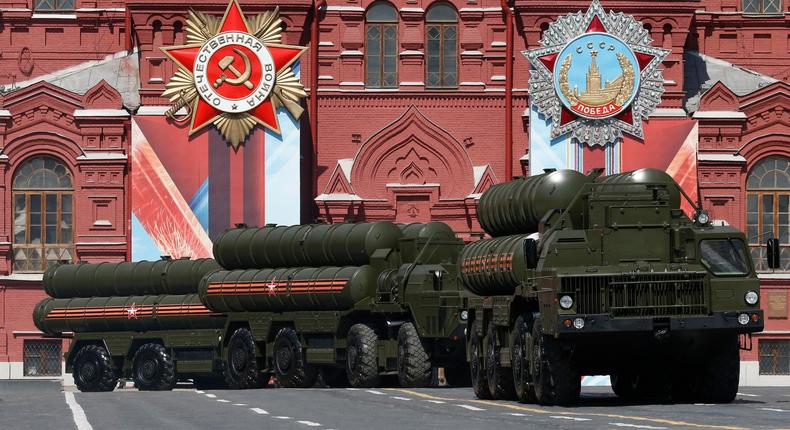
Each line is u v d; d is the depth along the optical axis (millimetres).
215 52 145625
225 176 144750
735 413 63906
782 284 147750
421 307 104688
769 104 149375
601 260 73000
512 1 149250
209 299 122312
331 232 115312
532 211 80250
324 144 150750
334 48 151375
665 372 78562
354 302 110812
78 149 150500
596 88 144250
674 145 144875
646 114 144875
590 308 71000
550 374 72438
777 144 149625
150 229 144500
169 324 127125
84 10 154750
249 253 121062
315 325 114438
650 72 145000
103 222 149625
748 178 149750
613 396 90625
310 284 114125
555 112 144000
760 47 155875
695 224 74375
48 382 148125
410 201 150750
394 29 152375
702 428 54125
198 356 126812
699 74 153500
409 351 104750
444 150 150875
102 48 155500
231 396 90375
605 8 146000
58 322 131750
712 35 155500
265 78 145375
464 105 151125
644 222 73688
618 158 144625
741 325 71562
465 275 89750
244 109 144750
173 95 145625
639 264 72562
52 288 132750
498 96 150875
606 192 74125
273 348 118688
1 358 148625
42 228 150875
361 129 150875
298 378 115875
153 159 145000
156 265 129500
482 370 84938
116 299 130375
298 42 148750
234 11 145875
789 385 145625
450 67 152250
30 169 150875
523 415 65000
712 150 148750
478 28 151750
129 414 71438
